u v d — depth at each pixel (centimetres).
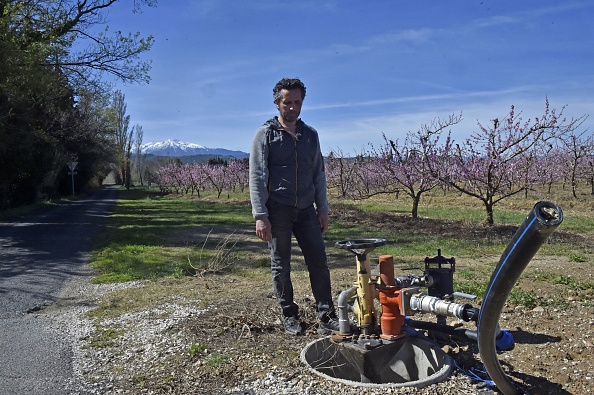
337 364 396
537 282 608
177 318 494
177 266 869
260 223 424
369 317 374
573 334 414
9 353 440
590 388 325
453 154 1567
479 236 1282
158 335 452
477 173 1473
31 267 925
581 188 3334
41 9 1838
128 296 623
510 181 1535
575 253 937
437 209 2225
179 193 5341
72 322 533
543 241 239
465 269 776
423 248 1074
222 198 3969
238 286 648
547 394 321
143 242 1264
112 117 4378
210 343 422
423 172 1567
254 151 429
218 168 4853
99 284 751
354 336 375
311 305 509
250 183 430
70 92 3056
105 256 1034
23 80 1806
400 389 329
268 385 344
